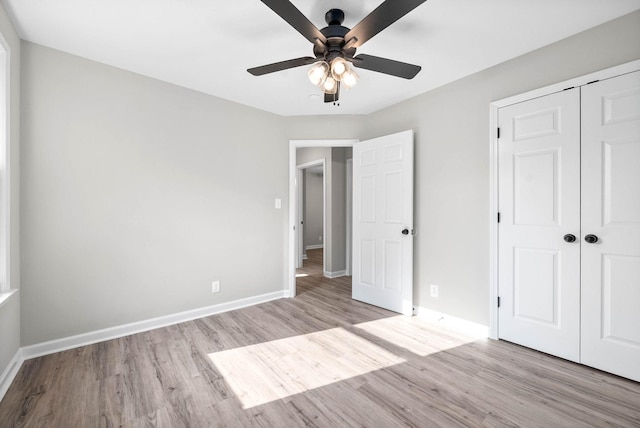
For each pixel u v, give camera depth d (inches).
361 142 136.6
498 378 73.7
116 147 96.5
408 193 117.6
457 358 83.9
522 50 87.3
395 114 128.0
